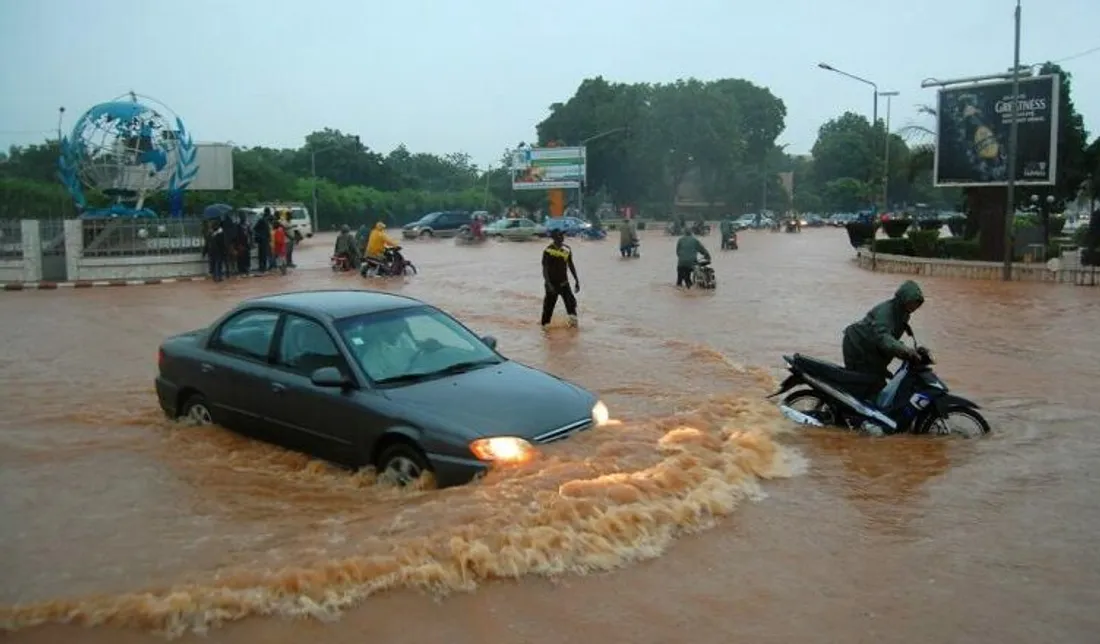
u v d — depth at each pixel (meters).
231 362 7.58
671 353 12.19
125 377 10.87
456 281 24.78
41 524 5.62
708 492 5.94
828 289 22.11
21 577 4.73
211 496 6.21
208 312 17.89
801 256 37.22
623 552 5.06
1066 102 34.28
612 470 5.93
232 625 4.14
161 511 5.88
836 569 4.98
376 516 5.48
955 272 26.89
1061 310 17.84
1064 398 9.56
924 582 4.82
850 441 7.81
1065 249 30.45
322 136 100.19
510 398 6.51
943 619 4.39
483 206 92.38
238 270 27.22
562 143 97.38
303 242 53.31
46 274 26.62
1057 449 7.49
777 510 5.95
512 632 4.20
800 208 115.56
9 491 6.33
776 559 5.11
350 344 6.91
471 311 17.33
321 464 6.85
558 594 4.58
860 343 8.37
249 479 6.61
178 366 8.09
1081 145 34.22
